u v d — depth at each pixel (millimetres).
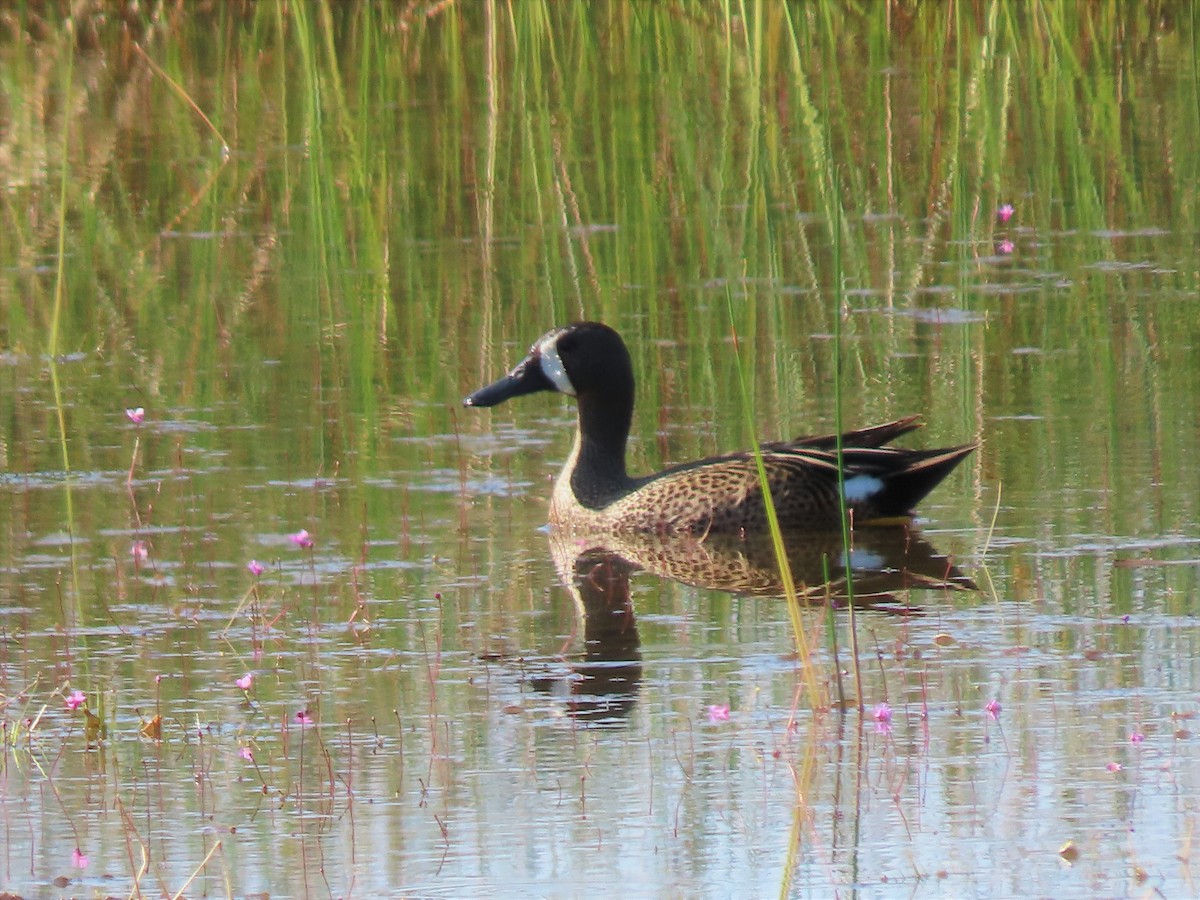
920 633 10938
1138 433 15195
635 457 15305
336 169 24250
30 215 23031
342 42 29547
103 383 17281
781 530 13734
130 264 21156
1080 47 27812
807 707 9766
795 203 20922
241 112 27469
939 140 23969
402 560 12805
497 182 23734
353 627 11336
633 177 22875
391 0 29625
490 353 17969
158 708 10016
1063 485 13992
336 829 8414
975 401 16281
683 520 13766
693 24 27500
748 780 8812
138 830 8477
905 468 13750
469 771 9031
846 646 10758
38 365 17859
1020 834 8109
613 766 9047
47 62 28875
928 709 9648
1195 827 8125
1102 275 20094
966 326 18453
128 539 13211
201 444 15562
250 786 8953
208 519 13648
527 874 7867
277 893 7758
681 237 21406
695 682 10219
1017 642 10703
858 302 19422
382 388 17188
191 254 21500
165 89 28047
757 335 18406
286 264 21094
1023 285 19859
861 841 8109
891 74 27750
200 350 18266
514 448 15859
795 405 16422
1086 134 24594
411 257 21297
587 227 22000
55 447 15484
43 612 11664
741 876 7789
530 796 8695
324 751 9336
